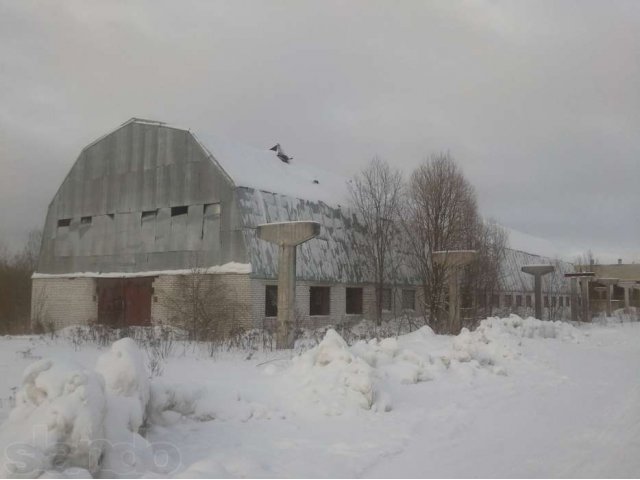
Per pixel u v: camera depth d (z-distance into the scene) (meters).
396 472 6.05
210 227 23.61
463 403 9.77
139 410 6.62
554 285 50.72
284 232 18.41
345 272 27.34
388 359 12.09
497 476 5.91
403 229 30.53
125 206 26.62
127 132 27.14
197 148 24.61
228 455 6.39
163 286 24.45
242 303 22.19
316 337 20.02
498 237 37.75
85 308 27.28
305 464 6.31
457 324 24.61
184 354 15.62
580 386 11.72
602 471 6.07
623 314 46.00
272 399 9.26
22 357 15.02
